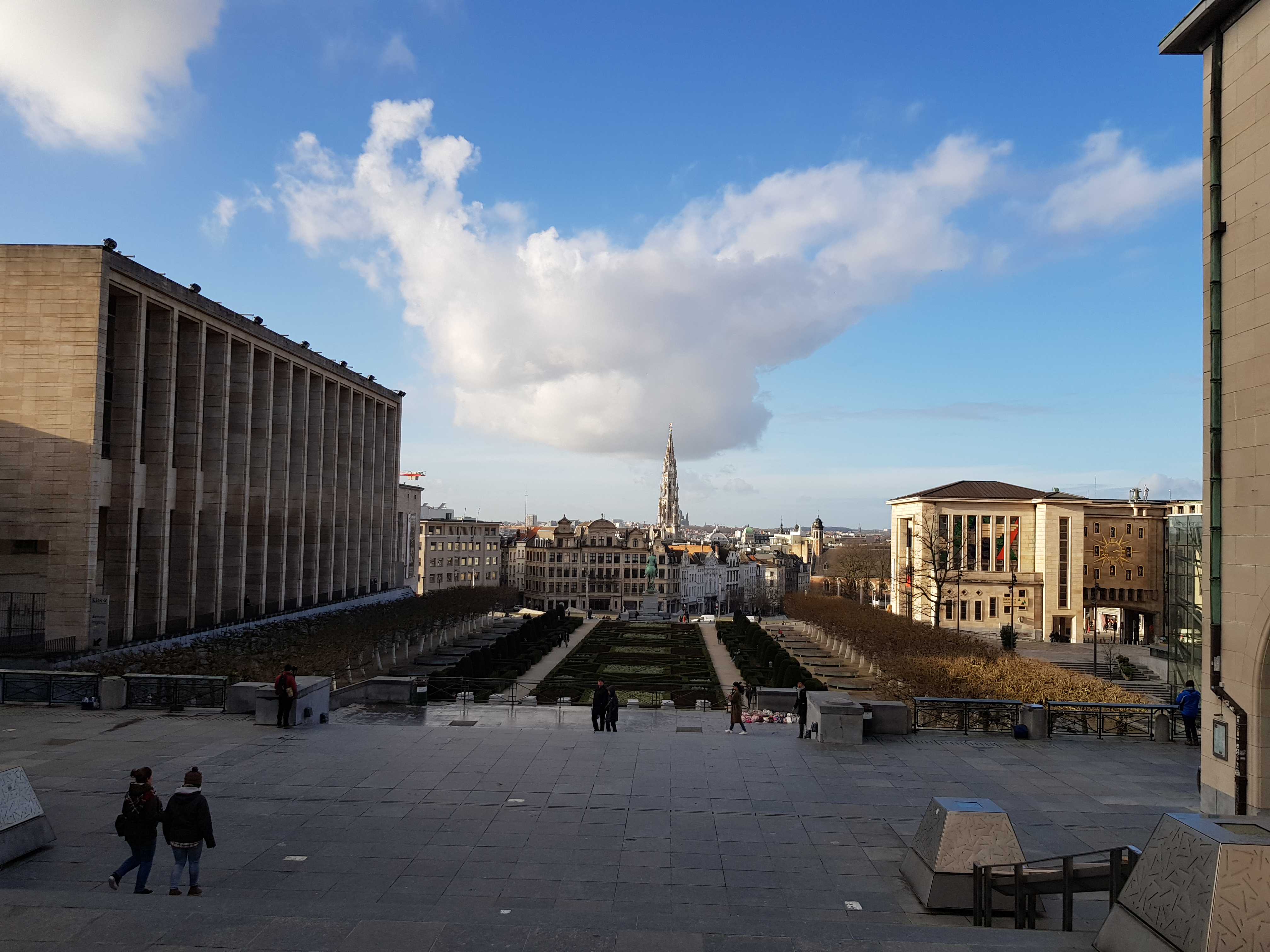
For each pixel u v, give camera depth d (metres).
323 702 31.59
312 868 17.09
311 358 88.44
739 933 12.17
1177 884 10.58
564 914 14.69
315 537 91.38
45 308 53.91
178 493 65.50
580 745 27.50
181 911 12.31
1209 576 23.09
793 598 139.12
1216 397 23.08
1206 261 23.55
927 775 24.92
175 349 63.25
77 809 20.25
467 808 21.02
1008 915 15.22
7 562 58.47
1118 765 26.67
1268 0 21.27
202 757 25.22
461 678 45.28
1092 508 112.69
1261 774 21.16
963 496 112.12
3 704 32.38
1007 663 53.25
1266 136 21.27
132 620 57.97
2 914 12.09
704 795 22.50
